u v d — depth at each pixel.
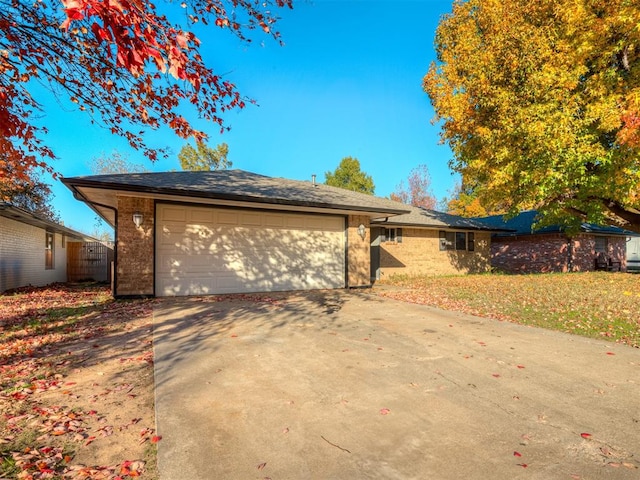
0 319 7.05
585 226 20.23
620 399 3.57
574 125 9.96
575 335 6.00
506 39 10.48
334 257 12.61
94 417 3.14
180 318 7.02
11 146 5.02
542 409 3.35
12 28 4.18
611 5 9.52
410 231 17.22
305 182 16.20
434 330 6.32
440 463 2.49
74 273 18.72
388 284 13.98
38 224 14.33
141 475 2.36
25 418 3.11
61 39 4.32
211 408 3.30
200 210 10.32
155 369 4.27
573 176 10.89
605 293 9.62
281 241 11.60
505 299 9.23
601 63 10.12
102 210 12.38
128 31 2.49
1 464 2.46
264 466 2.44
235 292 10.77
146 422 3.06
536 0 10.50
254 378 4.03
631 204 11.17
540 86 10.13
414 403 3.45
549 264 20.12
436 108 12.87
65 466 2.46
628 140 8.95
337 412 3.25
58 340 5.50
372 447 2.69
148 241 9.51
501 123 10.80
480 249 19.61
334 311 8.02
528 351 5.12
